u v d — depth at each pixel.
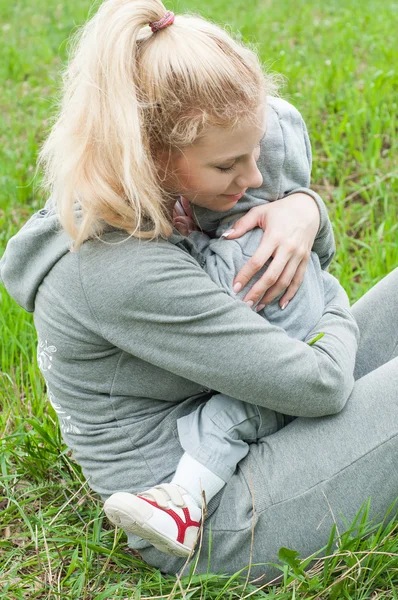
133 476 2.03
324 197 3.97
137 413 2.04
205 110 1.77
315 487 1.93
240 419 2.00
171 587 2.03
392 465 1.93
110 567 2.17
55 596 2.05
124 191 1.79
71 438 2.12
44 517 2.33
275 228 2.06
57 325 1.95
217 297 1.87
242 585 1.99
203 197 1.94
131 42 1.78
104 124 1.76
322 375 1.92
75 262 1.87
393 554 1.92
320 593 1.92
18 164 4.51
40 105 5.33
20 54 6.42
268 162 2.12
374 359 2.36
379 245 3.50
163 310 1.84
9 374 2.97
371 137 4.21
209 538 1.96
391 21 6.36
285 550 1.88
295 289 2.08
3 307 3.19
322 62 5.41
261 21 6.74
